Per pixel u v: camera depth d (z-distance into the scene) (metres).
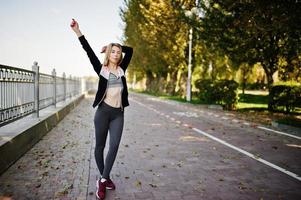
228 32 15.70
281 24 11.35
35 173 5.40
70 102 16.53
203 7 16.17
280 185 5.13
